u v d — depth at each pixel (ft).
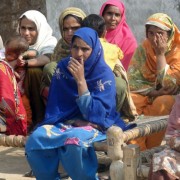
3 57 21.99
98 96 17.34
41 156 17.15
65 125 17.60
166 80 20.54
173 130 15.28
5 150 23.08
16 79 21.17
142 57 21.58
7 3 32.37
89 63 17.47
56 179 17.39
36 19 22.34
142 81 21.45
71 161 16.63
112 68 19.57
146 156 18.04
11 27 32.37
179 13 29.07
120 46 23.16
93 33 17.52
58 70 18.06
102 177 18.51
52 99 18.01
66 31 20.90
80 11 21.08
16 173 19.94
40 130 17.21
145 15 29.71
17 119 19.60
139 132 17.04
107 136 16.28
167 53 21.04
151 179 15.02
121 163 16.22
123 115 19.77
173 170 14.92
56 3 30.81
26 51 21.58
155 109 20.35
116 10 23.02
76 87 17.76
